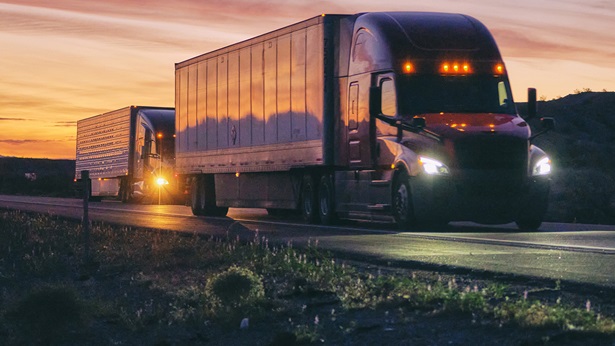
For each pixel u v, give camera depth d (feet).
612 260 45.29
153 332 31.86
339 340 27.58
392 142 74.43
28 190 309.83
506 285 36.17
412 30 76.84
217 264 49.06
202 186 110.83
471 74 75.51
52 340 31.22
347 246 56.34
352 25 81.35
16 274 50.90
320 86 83.71
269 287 38.55
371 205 77.77
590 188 121.19
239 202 101.96
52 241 66.49
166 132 156.56
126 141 168.76
